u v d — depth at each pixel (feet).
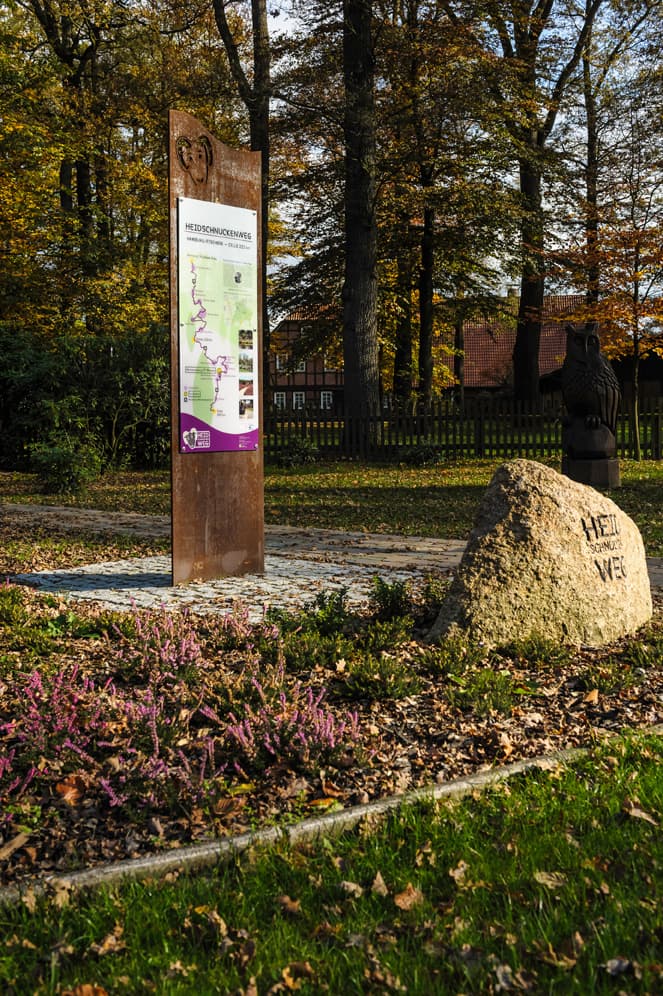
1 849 11.81
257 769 14.20
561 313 89.61
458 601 20.98
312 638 20.89
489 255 107.55
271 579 31.07
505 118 95.35
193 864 11.40
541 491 21.74
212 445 30.96
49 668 19.60
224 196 30.86
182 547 30.37
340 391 202.39
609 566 22.20
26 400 79.30
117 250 104.06
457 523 45.47
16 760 14.25
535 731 16.07
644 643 21.36
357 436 86.89
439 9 91.30
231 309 31.32
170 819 12.75
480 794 13.25
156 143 106.32
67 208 107.55
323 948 9.55
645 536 39.75
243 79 87.51
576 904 10.12
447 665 18.99
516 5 95.04
